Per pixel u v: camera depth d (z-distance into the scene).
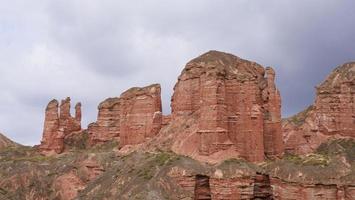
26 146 190.00
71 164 155.25
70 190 146.12
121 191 115.75
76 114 187.00
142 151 134.62
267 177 106.62
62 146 174.50
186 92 130.88
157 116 143.38
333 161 108.19
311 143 140.25
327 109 141.25
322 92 143.25
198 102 128.38
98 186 126.94
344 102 138.62
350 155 124.38
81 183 147.12
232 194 101.75
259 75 130.12
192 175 106.81
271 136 120.38
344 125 137.38
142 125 146.62
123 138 151.50
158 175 112.38
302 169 104.44
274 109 122.06
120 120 166.62
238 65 129.12
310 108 166.25
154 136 140.25
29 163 159.12
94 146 172.50
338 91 140.75
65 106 182.00
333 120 139.75
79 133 182.38
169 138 129.50
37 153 176.00
